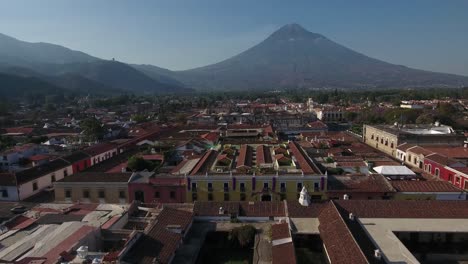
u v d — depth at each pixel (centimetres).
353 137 14400
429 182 6844
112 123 19325
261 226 5478
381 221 5172
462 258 4872
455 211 5397
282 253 4516
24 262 3634
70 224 4497
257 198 6875
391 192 6550
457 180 7725
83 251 3725
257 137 12675
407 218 5256
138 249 4144
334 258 4162
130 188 7081
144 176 7369
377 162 8756
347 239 4388
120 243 4262
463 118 17425
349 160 8731
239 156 8488
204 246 5181
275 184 6812
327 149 10594
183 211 5528
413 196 6538
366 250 4191
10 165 9594
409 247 5044
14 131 16075
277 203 5944
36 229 4606
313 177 6706
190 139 11956
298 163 7638
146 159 9300
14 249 3988
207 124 19075
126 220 5178
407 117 17188
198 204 5938
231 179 6862
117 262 3641
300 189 6781
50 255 3762
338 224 4841
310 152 10081
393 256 4184
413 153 9981
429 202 5619
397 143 11194
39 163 9619
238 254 5128
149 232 4584
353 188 6738
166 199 7056
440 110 18225
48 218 4991
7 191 7619
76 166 9619
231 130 14038
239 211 5781
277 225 5238
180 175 7288
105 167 9031
